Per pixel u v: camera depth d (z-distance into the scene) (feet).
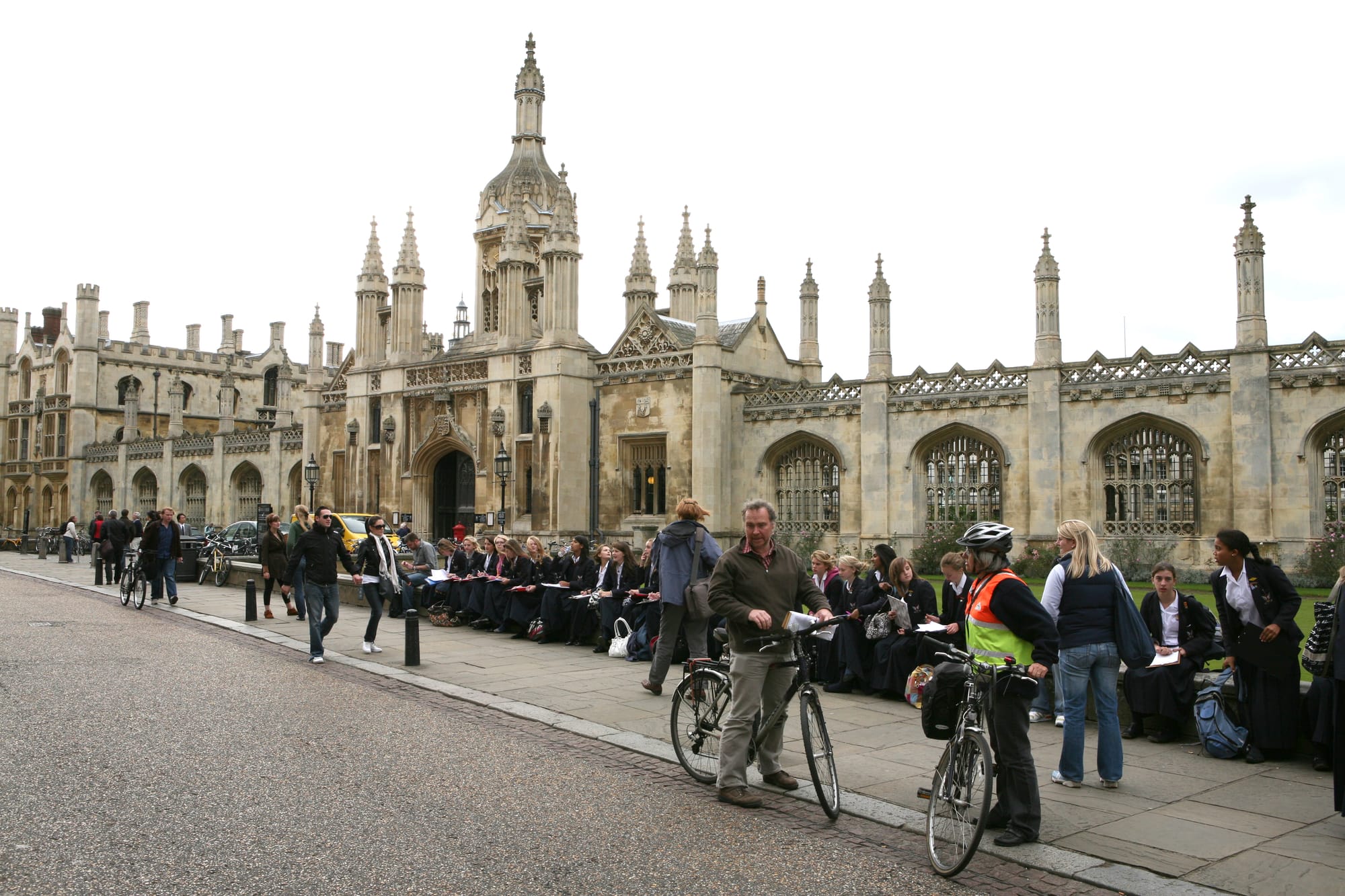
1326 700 33.60
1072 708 32.45
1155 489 98.73
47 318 268.21
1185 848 26.81
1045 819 29.19
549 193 152.15
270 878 23.97
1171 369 97.60
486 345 149.48
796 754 36.94
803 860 25.84
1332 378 88.33
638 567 58.90
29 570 128.57
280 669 52.37
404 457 146.41
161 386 245.04
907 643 44.83
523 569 65.72
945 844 25.34
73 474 232.94
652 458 128.47
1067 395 102.32
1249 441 92.02
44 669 50.55
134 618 74.23
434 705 44.09
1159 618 39.45
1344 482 88.89
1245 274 93.15
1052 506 102.37
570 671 52.49
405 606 75.66
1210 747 36.11
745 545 31.17
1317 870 25.22
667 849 26.40
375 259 155.74
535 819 28.55
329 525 55.62
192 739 36.88
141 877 23.81
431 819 28.37
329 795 30.50
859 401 116.67
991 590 28.43
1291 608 34.96
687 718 33.58
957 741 25.71
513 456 133.90
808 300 144.36
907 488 112.98
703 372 121.90
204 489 208.74
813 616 30.35
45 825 27.25
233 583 101.71
